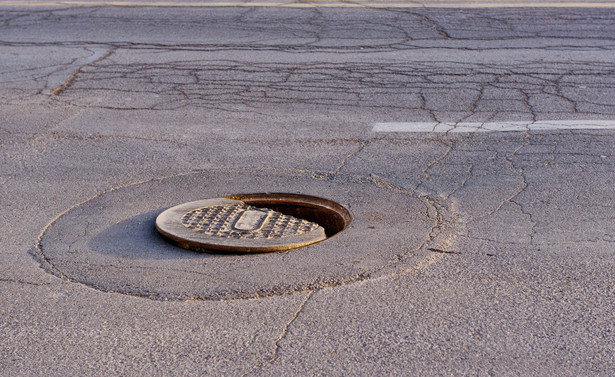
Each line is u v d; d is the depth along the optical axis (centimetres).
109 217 471
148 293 365
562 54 911
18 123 684
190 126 673
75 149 614
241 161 580
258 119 690
